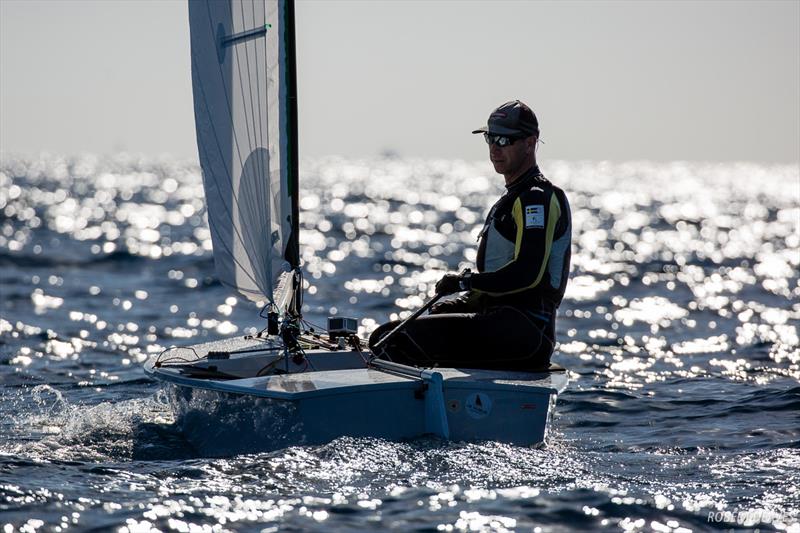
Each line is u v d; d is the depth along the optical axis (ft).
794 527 45.44
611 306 173.17
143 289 194.18
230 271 69.97
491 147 61.82
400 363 61.98
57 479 52.16
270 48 66.18
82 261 253.03
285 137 66.33
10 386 89.04
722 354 113.91
